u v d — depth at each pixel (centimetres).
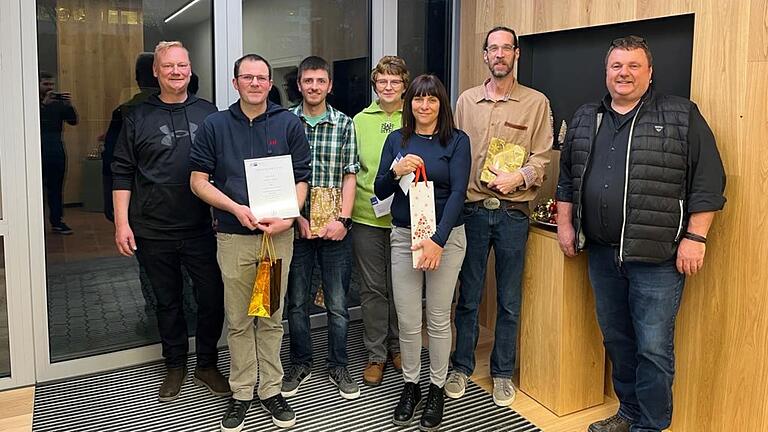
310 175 295
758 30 242
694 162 246
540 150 304
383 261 326
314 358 364
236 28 351
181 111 304
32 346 327
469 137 302
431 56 412
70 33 314
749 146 248
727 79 254
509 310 310
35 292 323
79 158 326
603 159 260
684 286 273
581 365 301
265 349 289
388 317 338
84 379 336
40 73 310
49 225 325
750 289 252
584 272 295
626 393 282
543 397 308
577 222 270
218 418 298
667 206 247
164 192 301
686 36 280
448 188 275
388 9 392
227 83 353
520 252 305
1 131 306
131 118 301
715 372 268
